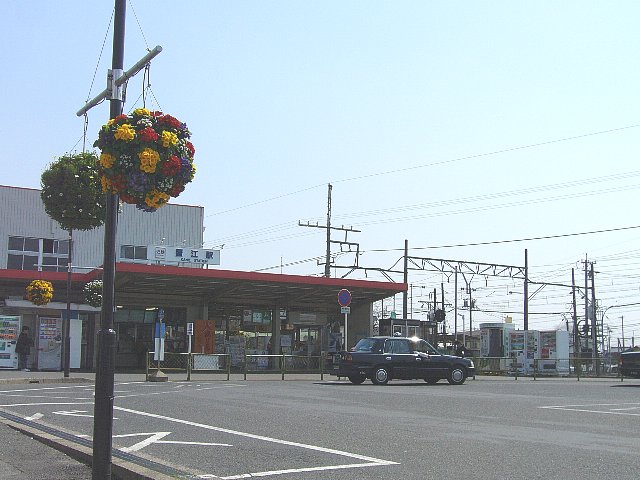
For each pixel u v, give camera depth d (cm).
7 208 4081
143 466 791
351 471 795
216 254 3891
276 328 3906
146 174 698
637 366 2941
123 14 765
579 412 1470
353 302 4059
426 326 3884
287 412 1399
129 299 3584
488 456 895
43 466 825
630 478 762
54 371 2977
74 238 4253
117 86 753
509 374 4028
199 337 3600
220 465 830
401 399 1750
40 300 2870
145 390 1955
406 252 4669
